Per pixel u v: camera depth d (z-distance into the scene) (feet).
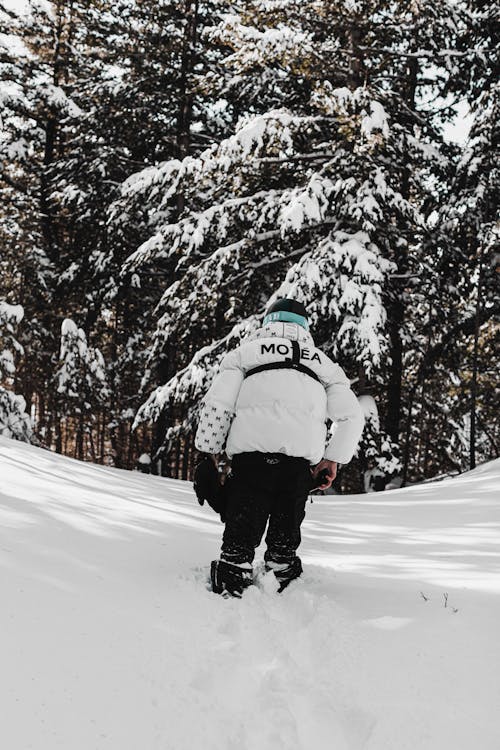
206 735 4.33
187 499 16.07
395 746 4.46
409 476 62.85
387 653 5.94
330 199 33.88
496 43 38.27
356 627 6.59
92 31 49.11
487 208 37.24
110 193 48.98
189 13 46.80
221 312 39.86
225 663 5.46
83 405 50.03
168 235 36.35
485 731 4.66
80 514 10.39
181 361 62.90
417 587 8.00
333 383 8.72
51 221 57.26
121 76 48.14
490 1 39.75
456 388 53.11
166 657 5.34
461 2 41.16
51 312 53.93
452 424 57.52
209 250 40.09
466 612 6.95
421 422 58.08
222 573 7.59
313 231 35.65
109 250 48.21
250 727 4.55
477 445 59.47
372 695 5.15
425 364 43.75
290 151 33.65
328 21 34.24
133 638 5.59
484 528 11.94
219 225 35.35
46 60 59.47
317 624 6.62
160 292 54.08
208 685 5.03
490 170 37.32
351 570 9.00
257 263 36.63
